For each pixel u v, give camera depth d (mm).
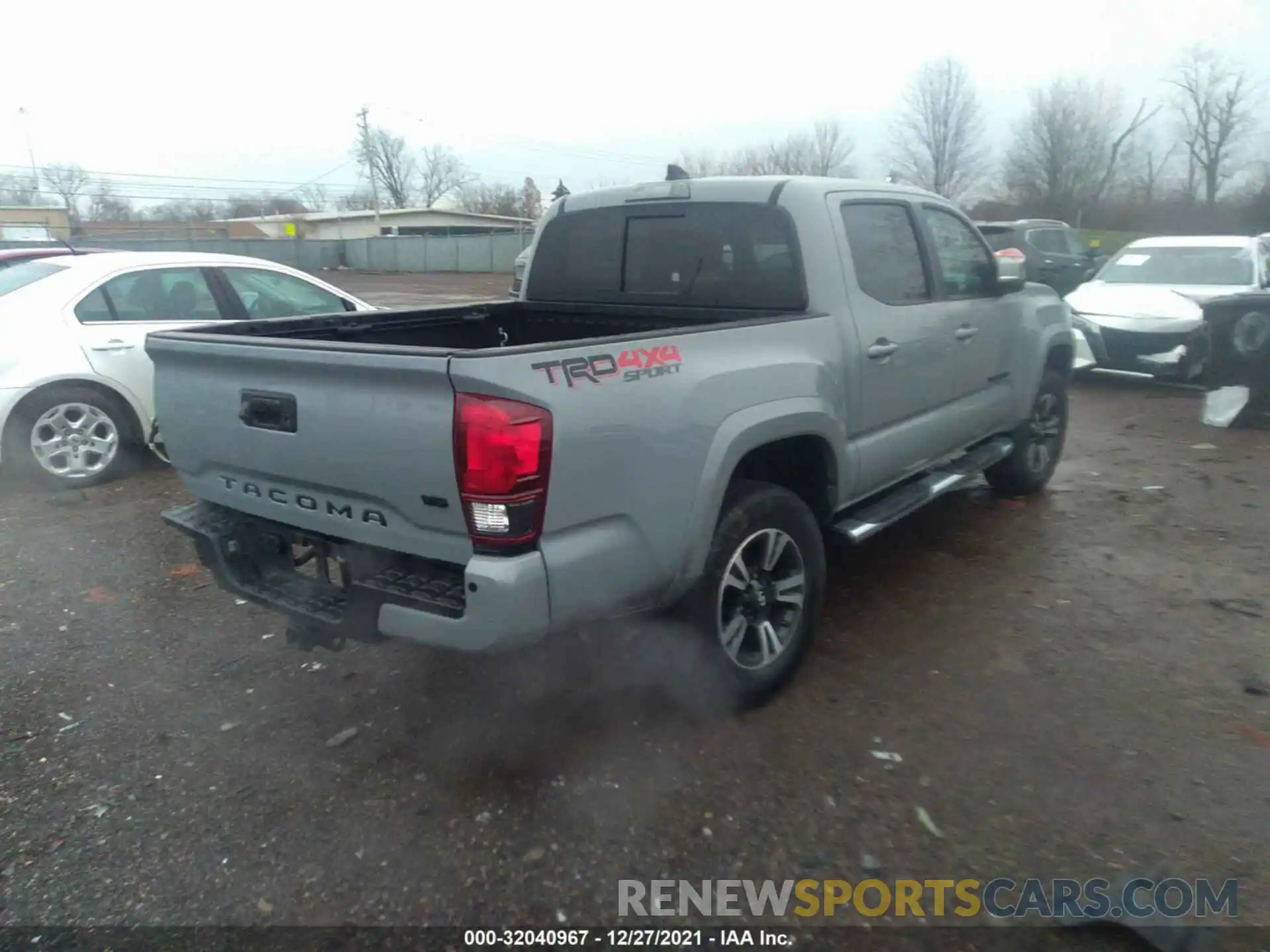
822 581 3994
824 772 3400
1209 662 4160
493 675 4125
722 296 4449
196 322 7316
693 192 4488
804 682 4035
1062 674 4070
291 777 3436
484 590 2820
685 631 3504
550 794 3307
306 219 73500
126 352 6898
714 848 3029
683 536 3311
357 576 3244
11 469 6664
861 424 4309
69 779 3436
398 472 2967
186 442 3711
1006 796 3250
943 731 3648
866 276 4379
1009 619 4609
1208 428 8727
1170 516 6137
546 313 5145
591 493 3008
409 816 3207
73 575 5273
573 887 2883
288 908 2814
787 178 4312
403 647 4402
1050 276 15828
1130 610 4703
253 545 3652
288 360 3162
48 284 6801
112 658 4336
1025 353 5852
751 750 3545
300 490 3340
